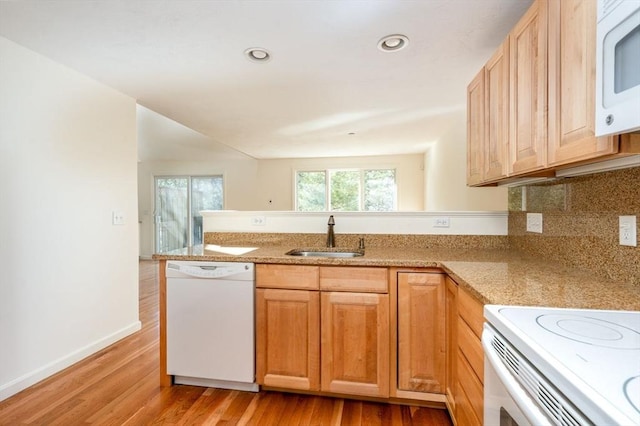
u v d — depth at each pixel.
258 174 6.81
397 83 2.62
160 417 1.80
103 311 2.67
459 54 2.13
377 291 1.85
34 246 2.14
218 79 2.52
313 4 1.60
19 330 2.05
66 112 2.34
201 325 2.03
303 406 1.90
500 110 1.52
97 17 1.71
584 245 1.49
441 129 4.16
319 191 6.61
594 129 0.90
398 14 1.69
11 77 2.00
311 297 1.92
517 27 1.35
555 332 0.82
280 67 2.31
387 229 2.43
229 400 1.96
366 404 1.92
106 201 2.70
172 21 1.74
